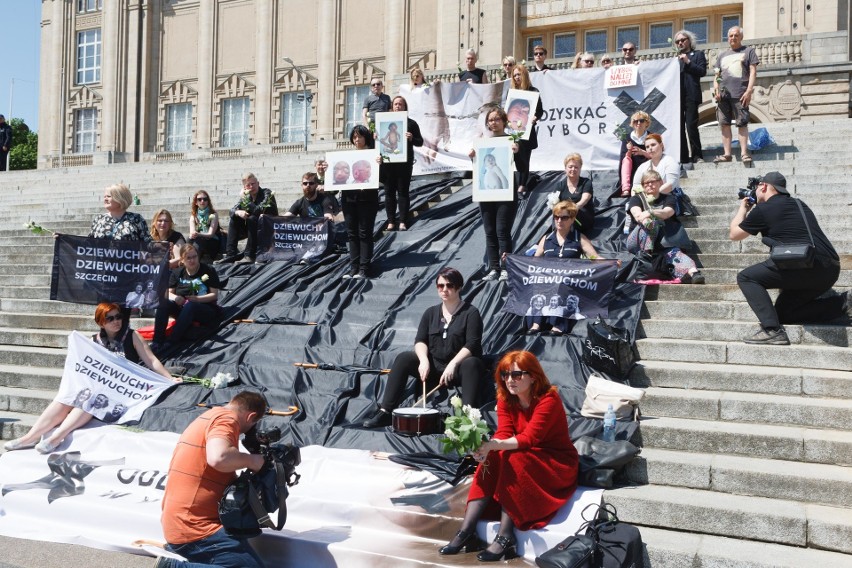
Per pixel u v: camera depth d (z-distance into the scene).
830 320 6.90
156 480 5.86
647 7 26.05
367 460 5.69
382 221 10.62
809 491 5.07
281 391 6.95
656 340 7.01
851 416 5.63
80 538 5.47
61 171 21.44
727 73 10.94
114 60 35.44
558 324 7.19
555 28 27.48
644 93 11.26
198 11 34.50
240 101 33.88
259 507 4.66
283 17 32.75
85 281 8.02
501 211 8.44
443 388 6.55
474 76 12.50
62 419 6.67
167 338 8.08
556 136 11.77
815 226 6.61
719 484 5.31
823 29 22.09
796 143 12.02
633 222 8.21
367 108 12.59
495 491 5.01
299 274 9.28
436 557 4.88
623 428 5.79
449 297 6.42
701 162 11.38
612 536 4.62
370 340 7.65
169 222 9.05
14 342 9.12
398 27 30.09
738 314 7.18
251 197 10.44
